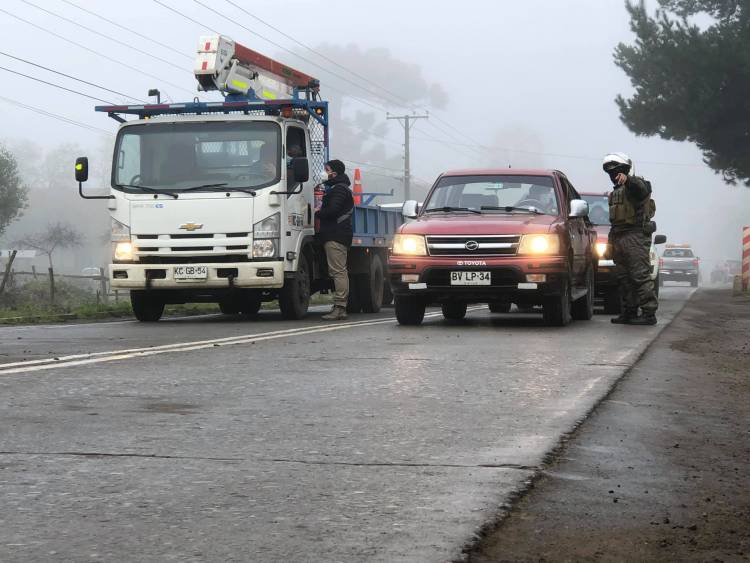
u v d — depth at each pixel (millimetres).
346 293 15047
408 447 4734
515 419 5539
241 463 4367
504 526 3391
